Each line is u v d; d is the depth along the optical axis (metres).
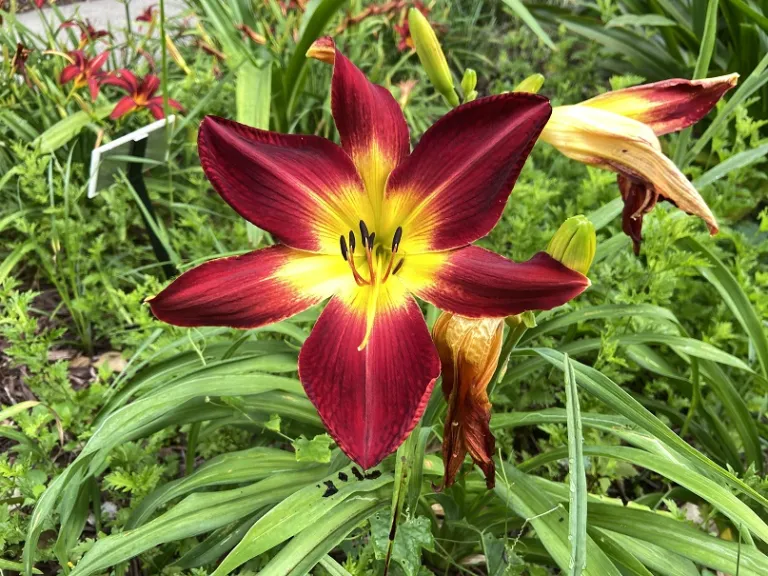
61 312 0.52
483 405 0.24
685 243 0.41
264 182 0.23
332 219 0.24
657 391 0.44
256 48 0.57
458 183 0.23
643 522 0.26
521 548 0.31
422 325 0.23
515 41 0.84
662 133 0.26
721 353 0.34
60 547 0.29
